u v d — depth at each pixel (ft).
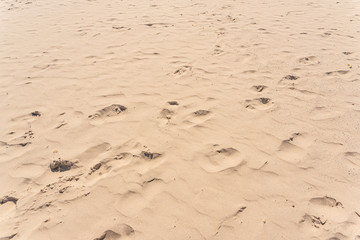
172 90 10.94
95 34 16.81
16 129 8.98
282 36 16.03
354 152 7.75
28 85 11.62
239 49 14.46
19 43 15.98
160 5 22.95
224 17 19.48
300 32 16.60
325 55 13.61
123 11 21.43
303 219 6.00
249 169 7.24
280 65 12.75
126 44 15.30
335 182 6.87
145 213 6.16
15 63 13.62
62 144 8.26
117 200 6.48
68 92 11.00
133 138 8.41
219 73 12.16
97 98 10.51
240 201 6.40
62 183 6.96
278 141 8.19
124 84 11.45
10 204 6.46
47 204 6.42
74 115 9.57
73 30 17.62
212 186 6.79
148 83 11.48
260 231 5.76
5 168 7.47
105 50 14.66
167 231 5.78
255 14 20.16
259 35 16.19
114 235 5.75
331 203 6.35
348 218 6.03
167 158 7.63
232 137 8.38
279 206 6.29
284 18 19.19
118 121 9.23
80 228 5.91
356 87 10.93
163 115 9.48
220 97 10.42
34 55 14.40
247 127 8.81
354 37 15.66
